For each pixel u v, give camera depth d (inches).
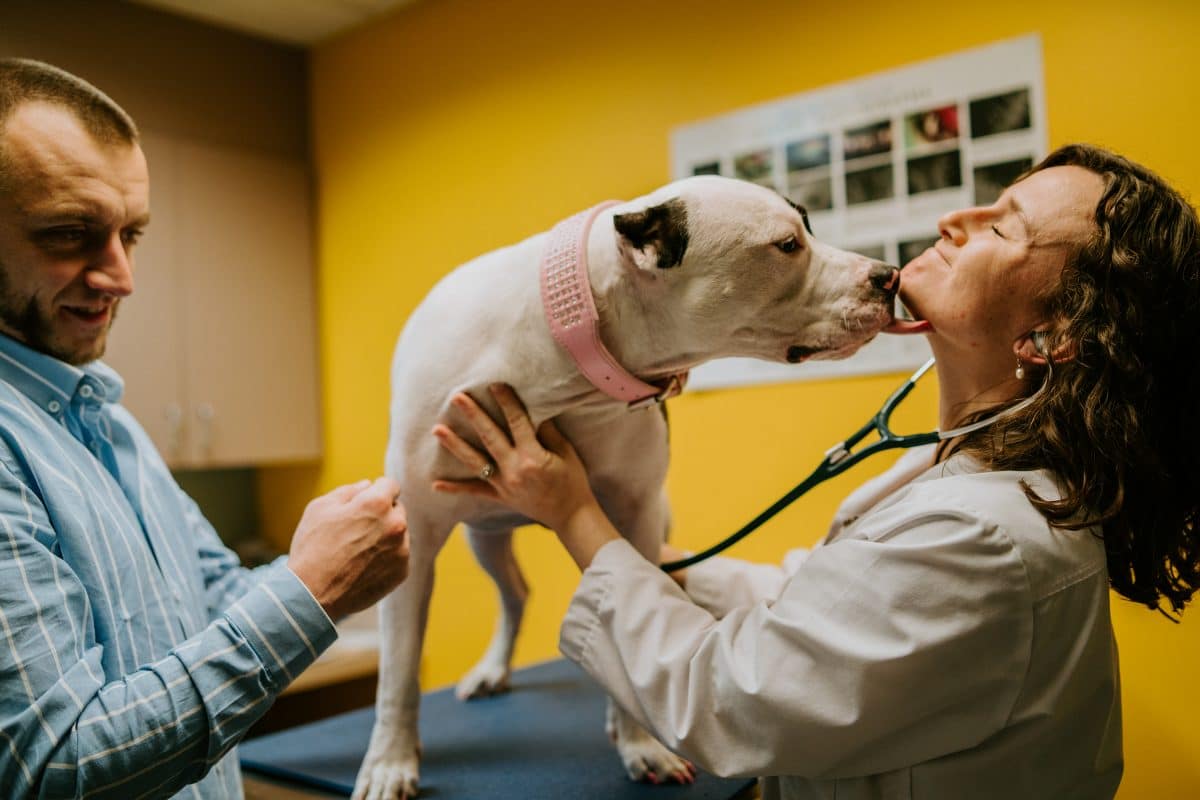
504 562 63.9
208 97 101.3
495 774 46.9
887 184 68.7
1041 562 28.9
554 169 88.4
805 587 32.3
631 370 38.8
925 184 67.1
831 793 32.3
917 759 30.2
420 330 43.2
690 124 78.9
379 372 103.3
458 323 40.9
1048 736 29.9
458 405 39.2
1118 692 32.8
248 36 105.6
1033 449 31.5
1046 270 31.6
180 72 99.0
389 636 45.0
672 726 32.8
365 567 32.6
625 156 83.4
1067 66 61.4
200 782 36.4
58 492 31.3
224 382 98.5
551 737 53.2
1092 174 32.7
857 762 30.6
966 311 33.0
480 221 94.2
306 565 31.9
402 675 44.7
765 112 74.6
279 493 113.7
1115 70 59.7
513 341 39.1
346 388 106.4
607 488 45.7
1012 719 29.3
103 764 26.8
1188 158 57.4
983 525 29.0
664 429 45.8
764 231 35.7
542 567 88.4
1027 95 62.8
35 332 34.4
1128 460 29.7
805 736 30.0
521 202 90.9
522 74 90.7
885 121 68.7
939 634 28.6
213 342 97.7
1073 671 29.5
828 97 71.3
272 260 104.0
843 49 71.0
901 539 30.9
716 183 37.3
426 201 98.8
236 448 99.4
